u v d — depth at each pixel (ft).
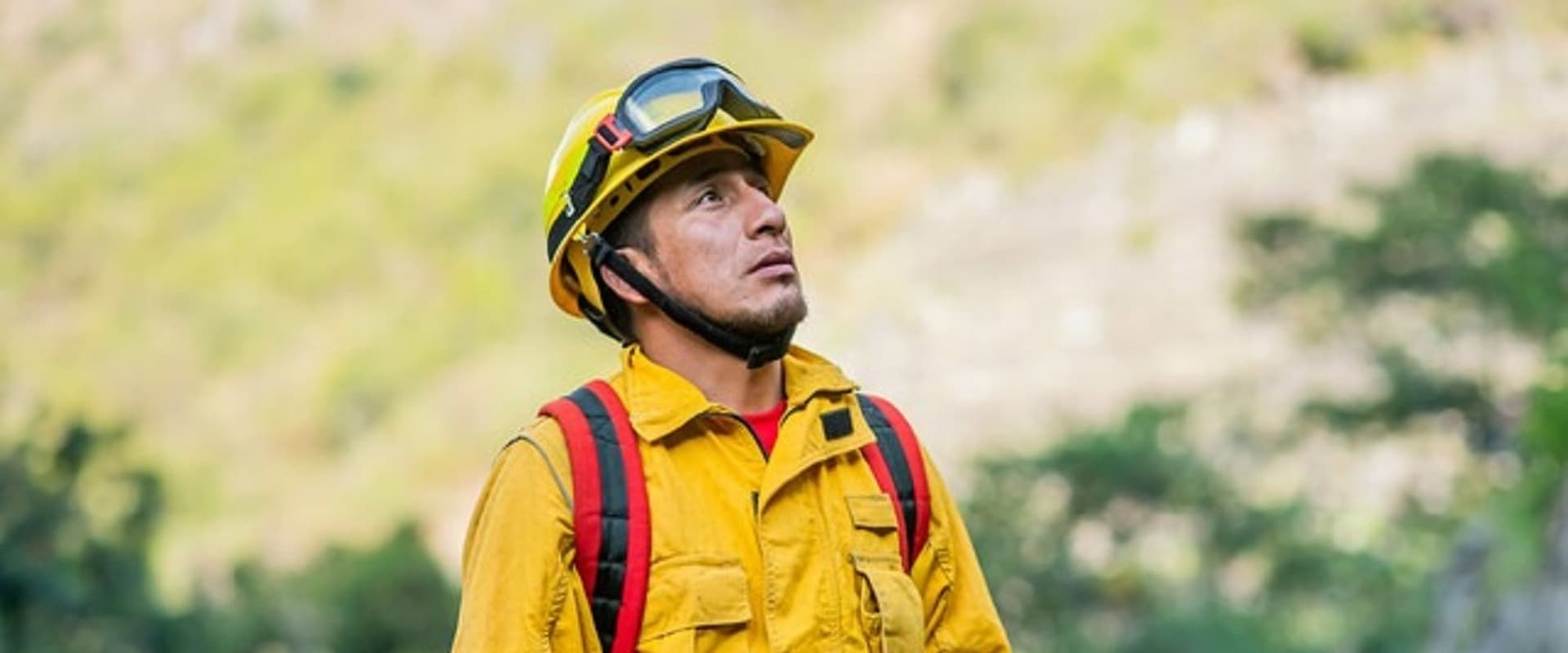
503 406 383.04
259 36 526.57
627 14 476.13
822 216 391.86
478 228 447.01
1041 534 133.39
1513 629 70.08
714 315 12.65
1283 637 132.87
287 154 487.61
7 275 480.23
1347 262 170.60
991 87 391.65
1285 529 144.77
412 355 412.77
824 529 12.41
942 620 13.03
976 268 335.67
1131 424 142.51
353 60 511.40
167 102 519.60
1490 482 158.71
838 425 12.63
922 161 389.80
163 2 540.93
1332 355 203.72
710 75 12.83
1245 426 202.59
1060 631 128.67
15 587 92.32
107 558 104.06
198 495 356.18
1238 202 312.09
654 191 12.85
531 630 11.93
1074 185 344.08
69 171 508.12
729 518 12.30
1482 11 323.98
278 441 406.82
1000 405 289.12
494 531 12.19
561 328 411.75
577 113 13.35
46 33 547.08
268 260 453.99
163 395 432.66
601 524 12.03
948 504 13.16
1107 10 379.76
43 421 110.52
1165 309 291.58
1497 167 167.53
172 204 485.15
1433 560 152.35
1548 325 158.71
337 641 129.49
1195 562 145.79
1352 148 309.42
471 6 501.56
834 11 451.94
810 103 427.33
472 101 477.77
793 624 12.10
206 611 120.06
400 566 131.85
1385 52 329.52
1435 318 167.73
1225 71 346.54
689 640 11.92
